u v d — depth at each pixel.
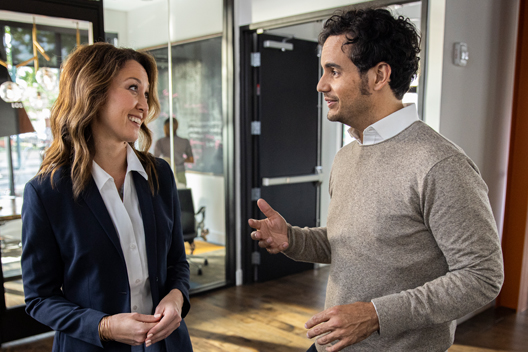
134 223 1.16
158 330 1.01
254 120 3.88
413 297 0.95
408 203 1.01
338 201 1.18
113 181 1.11
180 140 3.55
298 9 3.36
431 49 2.65
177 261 1.32
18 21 2.73
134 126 1.11
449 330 1.08
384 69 1.04
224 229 3.91
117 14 3.15
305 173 4.34
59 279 1.11
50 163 1.09
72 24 2.90
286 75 4.06
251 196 3.95
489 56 3.03
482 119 3.03
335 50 1.06
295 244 1.30
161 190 1.25
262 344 2.80
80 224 1.06
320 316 0.96
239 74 3.79
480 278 0.93
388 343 1.06
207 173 3.75
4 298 2.76
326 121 4.54
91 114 1.05
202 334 2.95
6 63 2.74
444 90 2.64
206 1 3.59
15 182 2.86
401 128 1.06
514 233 3.30
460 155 0.98
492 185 3.23
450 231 0.96
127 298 1.10
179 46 3.47
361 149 1.14
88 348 1.06
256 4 3.65
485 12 2.93
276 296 3.69
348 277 1.12
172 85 3.46
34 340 2.85
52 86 2.91
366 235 1.07
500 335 2.90
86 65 1.05
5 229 2.80
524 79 3.15
